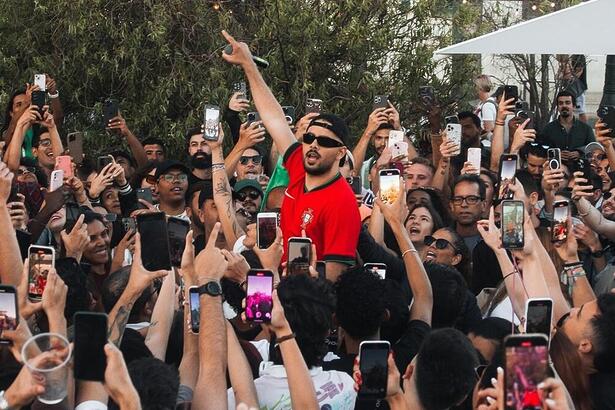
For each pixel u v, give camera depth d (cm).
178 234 602
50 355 403
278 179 793
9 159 868
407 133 1389
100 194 902
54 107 1088
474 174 865
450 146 961
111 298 584
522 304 589
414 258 591
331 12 1373
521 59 1627
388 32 1366
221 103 1270
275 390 499
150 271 525
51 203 733
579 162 1015
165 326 559
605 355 513
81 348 408
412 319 582
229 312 644
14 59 1277
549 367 414
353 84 1369
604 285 790
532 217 809
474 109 1465
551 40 979
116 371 390
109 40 1298
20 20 1297
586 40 972
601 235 865
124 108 1295
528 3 1623
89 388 456
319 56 1357
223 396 475
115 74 1290
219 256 499
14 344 452
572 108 1316
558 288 609
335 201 670
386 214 597
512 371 398
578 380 508
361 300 539
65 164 816
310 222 673
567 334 523
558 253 676
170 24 1292
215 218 828
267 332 600
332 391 495
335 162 677
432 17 1418
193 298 514
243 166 980
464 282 621
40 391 395
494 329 563
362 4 1360
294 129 980
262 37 1320
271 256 580
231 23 1334
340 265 665
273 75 1324
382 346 469
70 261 564
